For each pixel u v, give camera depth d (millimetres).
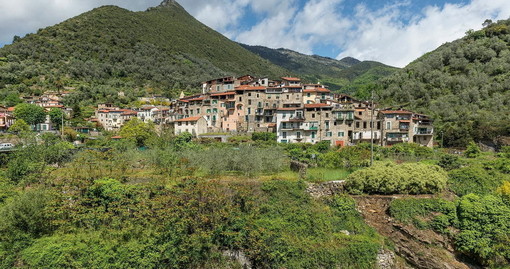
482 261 16969
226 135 59844
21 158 23344
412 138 58969
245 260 17141
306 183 22375
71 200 17609
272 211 19484
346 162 28766
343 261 17281
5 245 14453
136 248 15297
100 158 25750
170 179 22125
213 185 19594
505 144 52156
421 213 19516
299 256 17203
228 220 17672
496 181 22453
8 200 17453
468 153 40688
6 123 63531
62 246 14828
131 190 18531
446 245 17953
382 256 18094
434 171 22719
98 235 16000
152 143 39906
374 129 59844
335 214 20703
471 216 17734
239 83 81250
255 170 25188
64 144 36156
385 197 21234
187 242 16328
